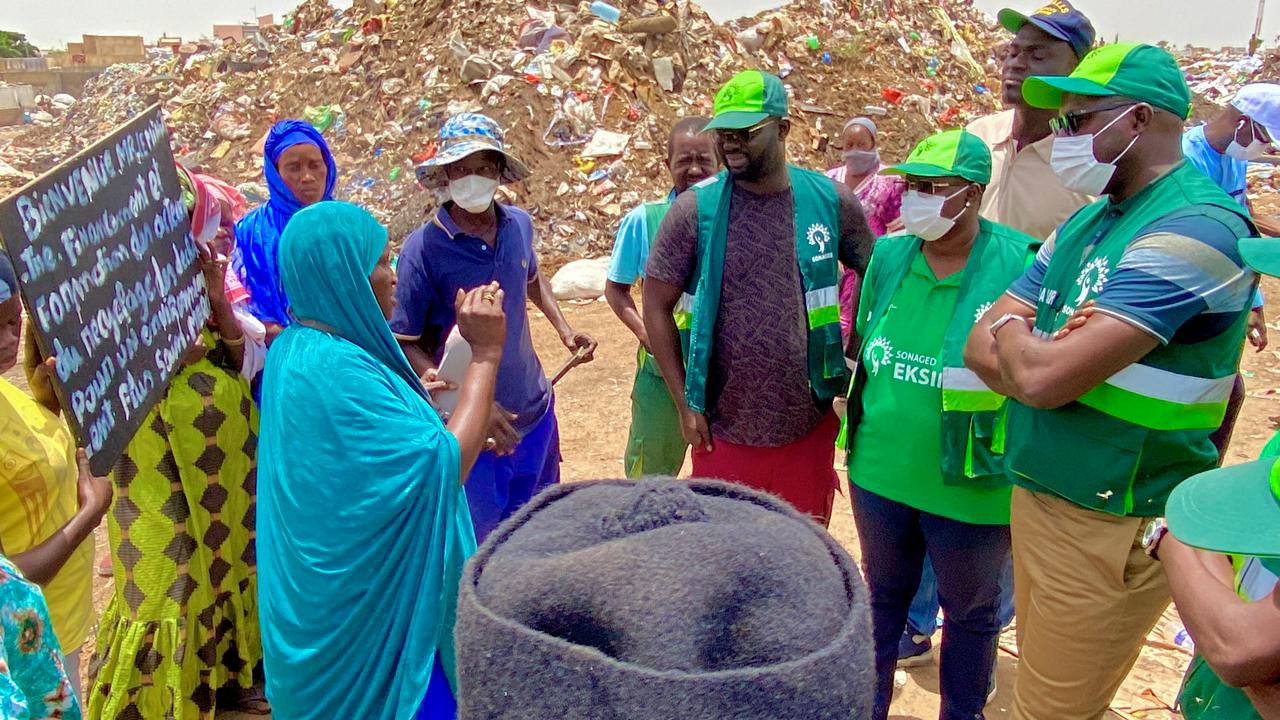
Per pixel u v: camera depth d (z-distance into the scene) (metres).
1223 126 4.57
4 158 20.30
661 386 4.02
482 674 1.07
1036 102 2.46
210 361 3.32
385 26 15.36
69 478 2.54
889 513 2.98
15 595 1.78
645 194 11.98
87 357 2.29
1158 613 2.44
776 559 1.10
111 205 2.50
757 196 3.23
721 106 3.10
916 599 3.80
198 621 3.30
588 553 1.12
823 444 3.46
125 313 2.52
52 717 1.88
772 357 3.25
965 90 18.12
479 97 12.94
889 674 3.12
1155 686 3.64
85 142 20.17
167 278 2.85
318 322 2.29
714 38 15.21
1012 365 2.36
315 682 2.26
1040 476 2.42
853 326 3.48
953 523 2.85
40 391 2.57
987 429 2.73
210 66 18.94
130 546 3.19
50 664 1.86
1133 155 2.28
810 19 16.92
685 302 3.48
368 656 2.23
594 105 12.84
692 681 0.97
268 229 3.67
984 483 2.75
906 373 2.88
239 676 3.52
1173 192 2.23
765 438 3.34
